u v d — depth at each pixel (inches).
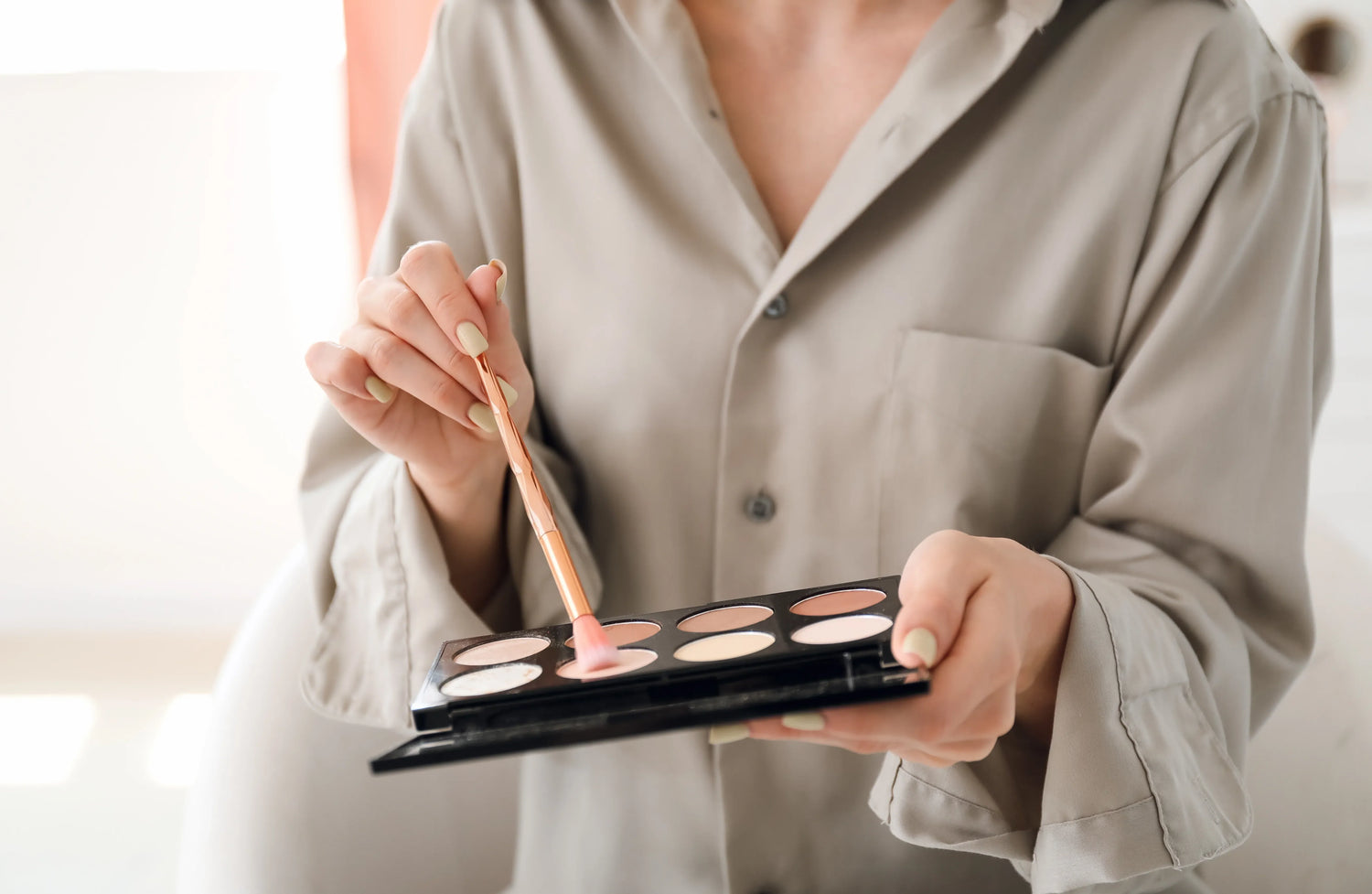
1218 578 27.9
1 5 71.4
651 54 29.3
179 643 79.0
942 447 27.8
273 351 78.3
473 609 31.0
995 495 28.4
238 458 79.8
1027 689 23.4
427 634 27.4
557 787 32.8
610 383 29.9
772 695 16.5
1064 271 27.6
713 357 29.2
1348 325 59.4
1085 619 21.9
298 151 74.9
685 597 30.4
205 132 74.4
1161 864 22.4
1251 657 28.0
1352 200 58.3
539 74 31.0
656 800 31.0
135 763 66.2
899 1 29.3
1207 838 22.9
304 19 72.9
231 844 32.4
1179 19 27.2
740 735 17.1
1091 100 27.5
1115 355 28.6
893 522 28.5
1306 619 28.5
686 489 29.9
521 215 32.0
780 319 28.6
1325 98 57.3
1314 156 28.0
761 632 19.3
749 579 29.4
